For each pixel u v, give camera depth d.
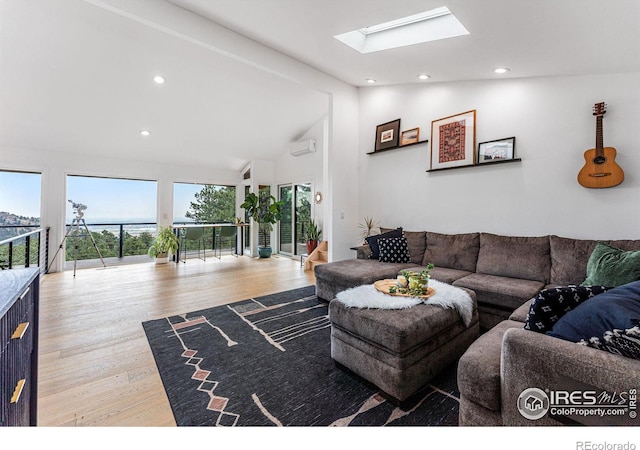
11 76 3.48
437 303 1.94
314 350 2.28
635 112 2.44
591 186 2.58
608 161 2.51
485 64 2.83
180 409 1.59
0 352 0.79
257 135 5.98
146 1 2.58
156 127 5.04
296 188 6.71
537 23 1.92
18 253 4.90
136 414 1.55
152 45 3.30
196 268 5.52
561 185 2.83
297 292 3.90
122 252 6.27
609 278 1.95
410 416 1.53
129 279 4.60
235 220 7.32
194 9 2.78
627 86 2.47
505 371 1.12
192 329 2.67
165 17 2.68
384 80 4.00
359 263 3.62
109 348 2.29
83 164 5.38
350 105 4.54
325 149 5.32
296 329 2.68
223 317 2.97
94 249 5.96
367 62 3.33
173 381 1.85
